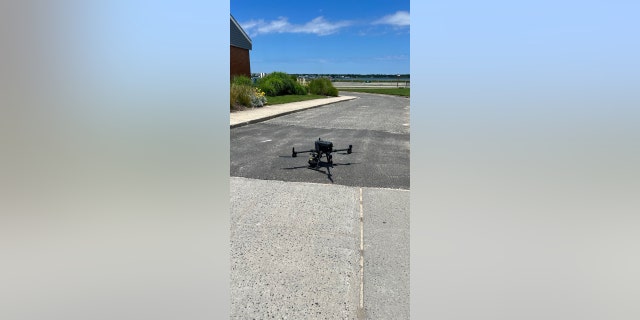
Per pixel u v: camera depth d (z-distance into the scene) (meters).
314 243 2.42
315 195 3.32
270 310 1.80
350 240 2.48
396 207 3.07
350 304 1.85
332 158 4.83
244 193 3.37
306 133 7.06
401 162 4.60
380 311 1.81
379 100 16.92
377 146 5.76
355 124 8.56
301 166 4.35
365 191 3.46
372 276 2.08
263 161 4.57
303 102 14.71
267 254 2.29
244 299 1.88
